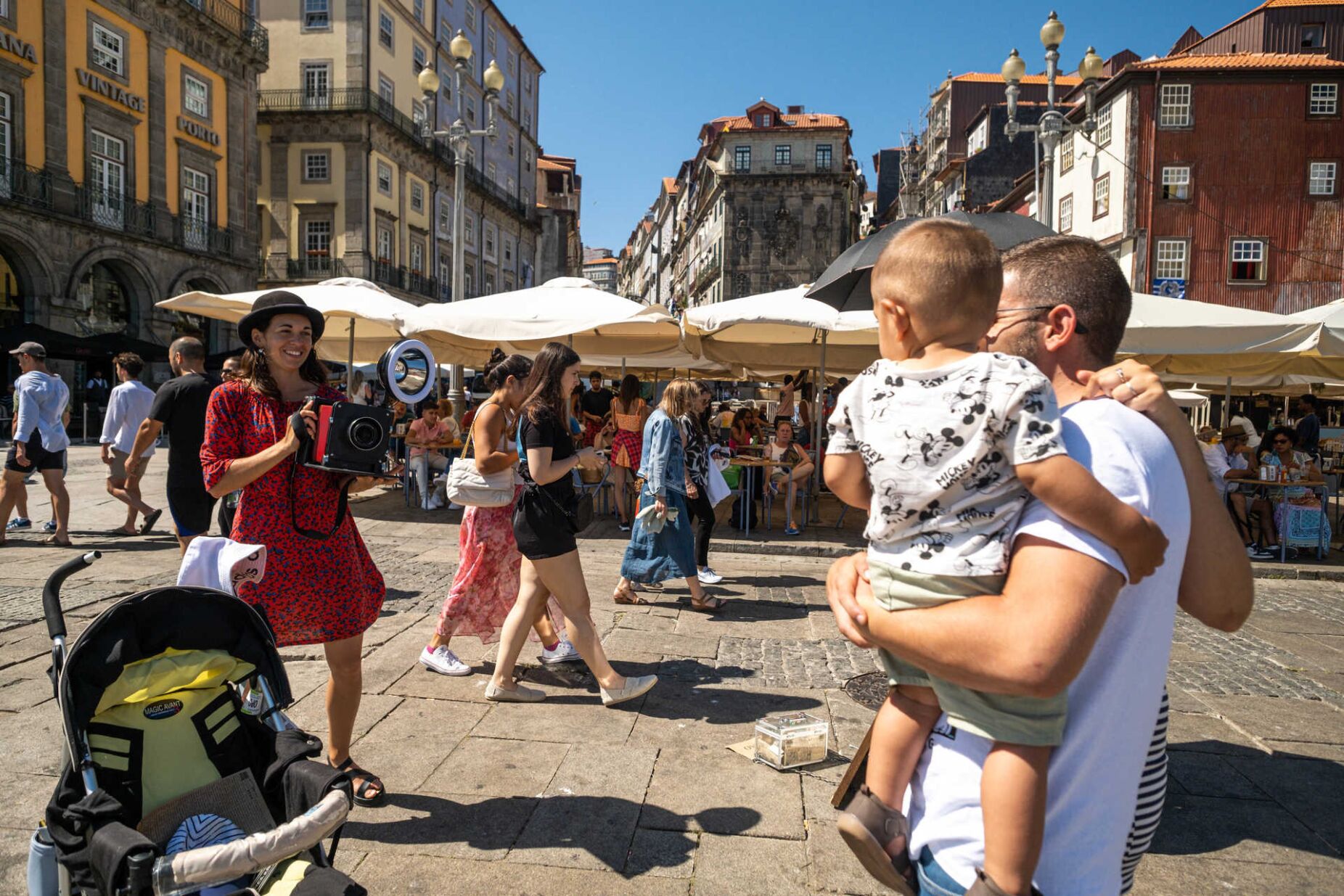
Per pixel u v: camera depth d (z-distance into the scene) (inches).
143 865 60.9
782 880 101.7
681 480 234.1
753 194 2448.3
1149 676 47.6
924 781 51.7
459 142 675.4
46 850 72.1
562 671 178.1
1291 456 349.7
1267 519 360.2
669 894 98.4
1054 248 55.6
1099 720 46.8
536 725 148.5
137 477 335.0
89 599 223.0
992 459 46.1
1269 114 1179.3
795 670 183.2
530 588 158.6
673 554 232.8
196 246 1206.9
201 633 81.5
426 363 164.7
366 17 1476.4
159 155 1136.8
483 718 150.9
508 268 2212.1
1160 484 47.4
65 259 995.3
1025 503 46.3
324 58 1473.9
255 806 76.4
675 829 113.4
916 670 53.2
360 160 1481.3
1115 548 43.2
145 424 237.1
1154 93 1191.6
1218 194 1186.6
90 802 67.3
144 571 261.7
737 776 129.9
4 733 137.8
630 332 451.8
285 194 1485.0
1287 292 1184.8
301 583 107.1
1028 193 1540.4
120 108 1071.0
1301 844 114.4
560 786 125.3
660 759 135.5
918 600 47.6
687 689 169.5
